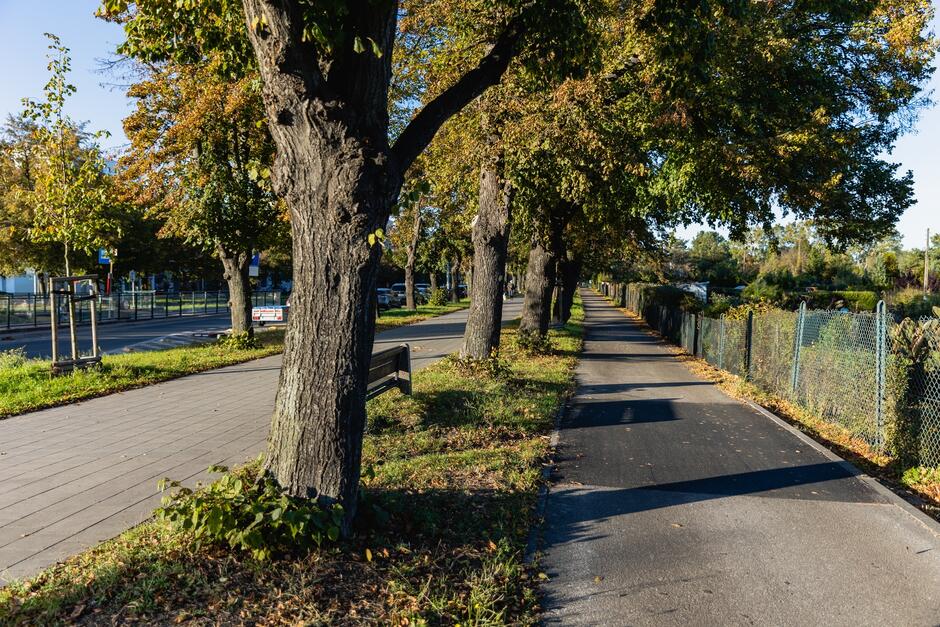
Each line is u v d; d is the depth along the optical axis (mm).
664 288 30328
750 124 13977
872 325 7844
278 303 45969
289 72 3990
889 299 33625
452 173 14438
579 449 7562
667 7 6766
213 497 4125
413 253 41594
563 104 11734
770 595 4031
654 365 16188
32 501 5398
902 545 4832
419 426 7828
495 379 11234
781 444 7832
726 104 13297
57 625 3242
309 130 4102
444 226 35469
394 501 4910
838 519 5352
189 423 8508
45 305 30547
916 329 7078
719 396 11359
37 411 9289
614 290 78125
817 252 67812
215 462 6625
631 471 6684
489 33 9961
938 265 62844
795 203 16672
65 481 5953
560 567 4402
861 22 14484
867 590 4113
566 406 10266
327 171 4133
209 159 15945
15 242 31219
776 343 11469
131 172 15828
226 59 6449
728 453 7402
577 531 5051
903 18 14656
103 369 12094
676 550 4699
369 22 4137
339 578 3840
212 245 17469
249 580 3746
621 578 4242
